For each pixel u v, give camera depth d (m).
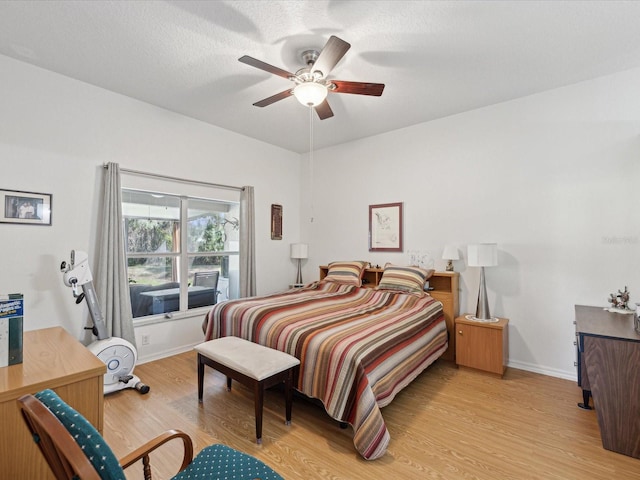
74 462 0.74
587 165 2.94
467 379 3.01
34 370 1.29
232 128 4.15
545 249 3.14
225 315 2.93
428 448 1.99
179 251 3.81
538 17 2.09
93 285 2.97
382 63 2.63
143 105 3.39
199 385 2.53
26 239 2.67
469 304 3.59
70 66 2.72
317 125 4.04
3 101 2.57
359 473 1.77
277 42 2.37
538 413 2.40
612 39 2.32
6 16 2.09
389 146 4.25
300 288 4.23
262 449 1.97
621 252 2.79
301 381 2.23
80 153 2.97
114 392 2.71
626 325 2.21
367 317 2.77
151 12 2.06
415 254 4.01
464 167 3.63
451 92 3.15
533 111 3.21
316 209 5.06
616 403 1.95
